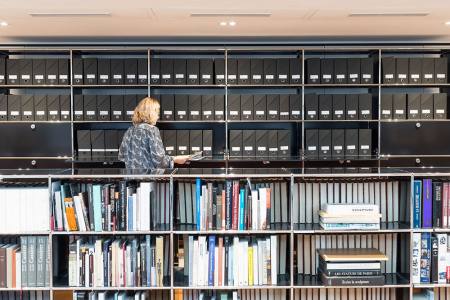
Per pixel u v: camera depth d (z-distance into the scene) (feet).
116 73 17.11
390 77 17.28
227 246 9.11
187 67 17.16
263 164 17.37
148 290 9.53
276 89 18.40
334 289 9.55
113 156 17.20
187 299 9.37
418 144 17.67
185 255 9.48
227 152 17.42
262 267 9.09
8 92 18.19
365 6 13.42
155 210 9.46
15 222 9.04
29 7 13.24
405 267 9.53
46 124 17.49
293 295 9.32
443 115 17.30
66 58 17.42
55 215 9.09
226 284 9.09
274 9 13.55
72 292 9.29
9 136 17.49
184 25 15.83
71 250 9.02
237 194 9.08
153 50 17.38
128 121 17.19
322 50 17.46
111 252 9.04
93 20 14.89
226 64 17.13
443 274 9.24
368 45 18.48
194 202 9.54
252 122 18.30
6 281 9.08
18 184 9.46
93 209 9.07
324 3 13.42
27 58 17.61
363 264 9.09
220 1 13.34
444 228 9.21
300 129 17.90
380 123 17.58
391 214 9.73
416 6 13.34
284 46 17.99
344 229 9.09
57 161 17.46
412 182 9.20
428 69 17.26
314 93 17.84
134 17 14.52
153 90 18.25
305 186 9.61
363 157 17.21
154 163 10.89
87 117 17.21
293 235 9.18
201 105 17.25
